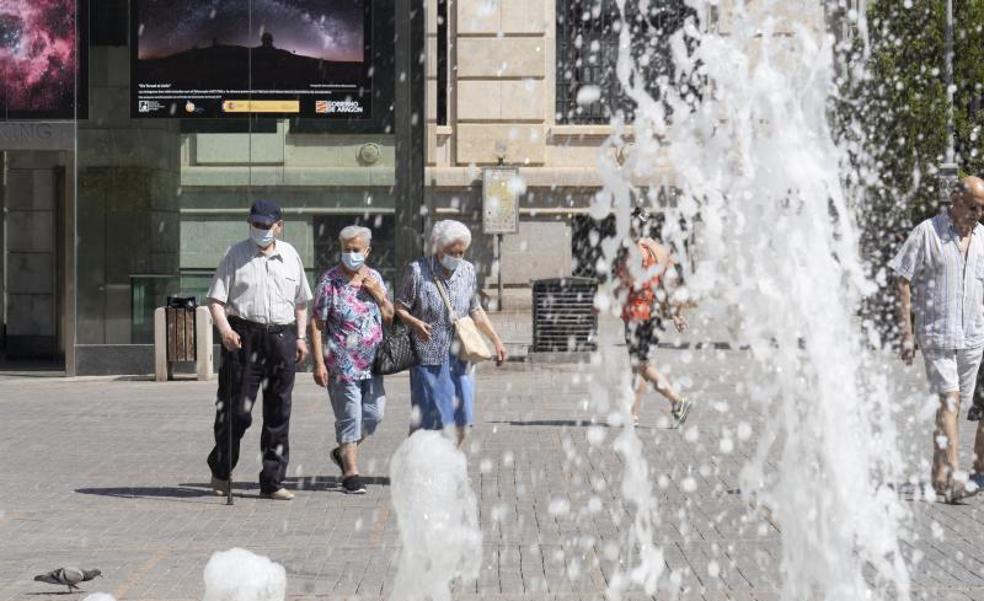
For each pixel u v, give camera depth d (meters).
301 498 23.83
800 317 19.80
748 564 17.92
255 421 35.12
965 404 22.75
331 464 27.75
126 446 30.50
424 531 12.93
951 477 22.08
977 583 16.69
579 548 18.97
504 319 82.06
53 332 57.22
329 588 16.72
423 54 48.75
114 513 22.30
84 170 49.03
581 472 25.73
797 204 20.22
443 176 88.00
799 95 20.45
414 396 24.25
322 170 48.78
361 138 48.88
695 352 52.41
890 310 51.31
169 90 48.69
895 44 65.75
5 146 48.97
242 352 23.72
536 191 88.00
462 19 88.06
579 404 38.44
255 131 48.84
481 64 88.06
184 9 48.69
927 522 20.50
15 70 48.91
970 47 66.19
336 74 48.66
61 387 45.00
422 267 24.20
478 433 31.69
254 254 24.00
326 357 24.56
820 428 19.16
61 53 48.88
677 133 20.45
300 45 48.56
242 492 24.44
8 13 48.78
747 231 20.31
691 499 22.69
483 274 88.31
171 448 30.19
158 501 23.45
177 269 49.09
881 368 44.75
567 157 88.31
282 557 18.70
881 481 23.94
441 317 24.03
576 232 89.00
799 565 17.48
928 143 65.12
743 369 46.84
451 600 15.61
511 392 42.16
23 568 18.05
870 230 65.12
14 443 30.97
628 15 56.81
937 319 22.59
